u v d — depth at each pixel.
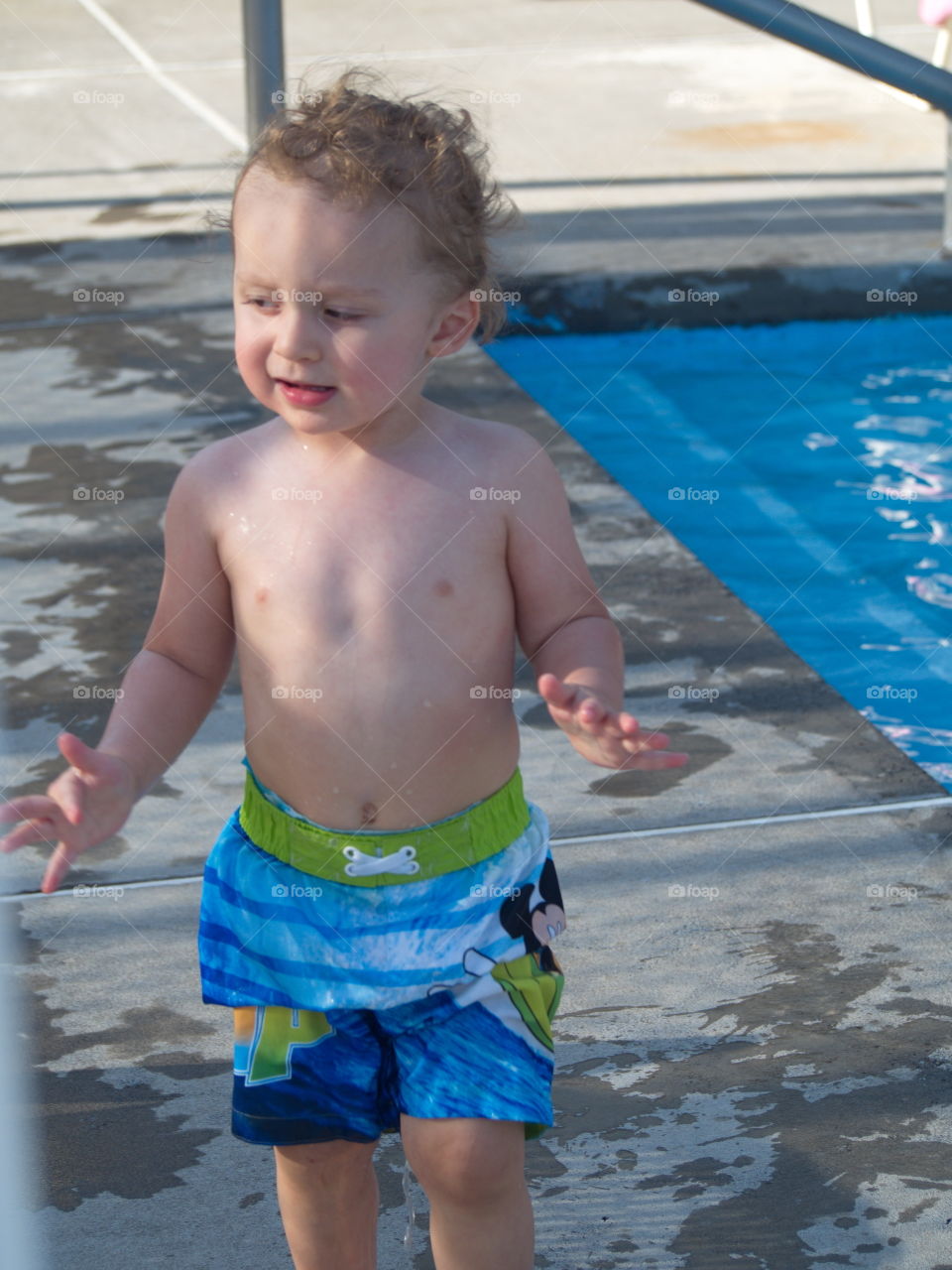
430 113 1.62
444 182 1.56
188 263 5.77
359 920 1.61
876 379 5.34
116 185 6.75
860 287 5.50
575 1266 1.80
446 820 1.61
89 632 3.37
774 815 2.76
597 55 9.09
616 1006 2.26
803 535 4.30
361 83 1.79
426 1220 1.88
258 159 1.55
